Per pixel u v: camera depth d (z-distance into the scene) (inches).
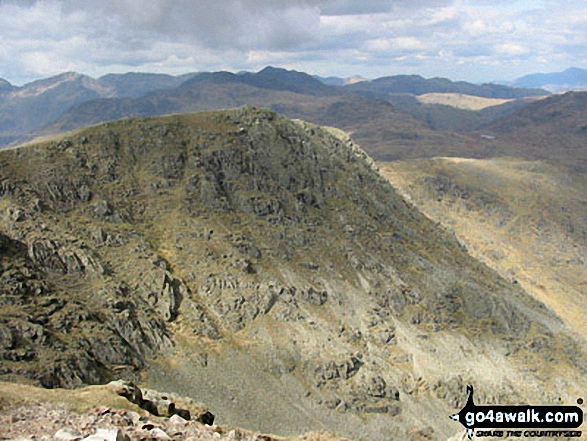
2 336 4510.3
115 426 1366.9
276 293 6624.0
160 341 5585.6
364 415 5541.3
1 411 1445.6
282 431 5034.5
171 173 7672.2
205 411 2071.9
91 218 6604.3
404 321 7052.2
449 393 5999.0
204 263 6663.4
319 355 6028.5
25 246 5674.2
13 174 6520.7
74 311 5260.8
